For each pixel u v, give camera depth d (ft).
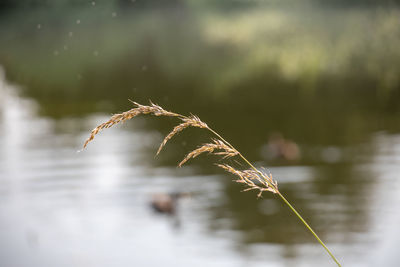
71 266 33.81
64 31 140.15
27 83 94.07
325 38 141.49
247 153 54.24
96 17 150.92
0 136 58.34
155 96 82.64
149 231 38.75
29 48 128.57
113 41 136.05
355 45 128.16
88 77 98.43
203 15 221.66
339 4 244.63
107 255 35.01
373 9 207.72
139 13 216.13
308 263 33.04
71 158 51.16
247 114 71.67
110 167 49.65
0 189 44.55
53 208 42.09
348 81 94.38
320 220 39.29
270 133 60.85
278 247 35.76
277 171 48.44
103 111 71.15
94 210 41.98
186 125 8.87
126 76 99.71
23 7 158.10
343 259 33.32
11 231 38.32
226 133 61.82
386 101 77.51
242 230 37.88
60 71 104.42
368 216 38.96
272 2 282.15
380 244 35.09
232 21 194.39
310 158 52.03
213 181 47.11
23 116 69.05
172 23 188.85
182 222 39.83
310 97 82.43
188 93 85.40
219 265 33.53
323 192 43.86
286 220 39.78
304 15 205.87
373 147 54.19
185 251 35.14
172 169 49.29
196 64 114.62
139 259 34.83
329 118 68.03
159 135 60.13
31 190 44.91
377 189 43.78
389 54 116.57
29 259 34.17
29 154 52.06
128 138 58.59
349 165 49.11
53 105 76.02
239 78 99.71
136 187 45.85
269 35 156.66
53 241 37.40
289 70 106.63
